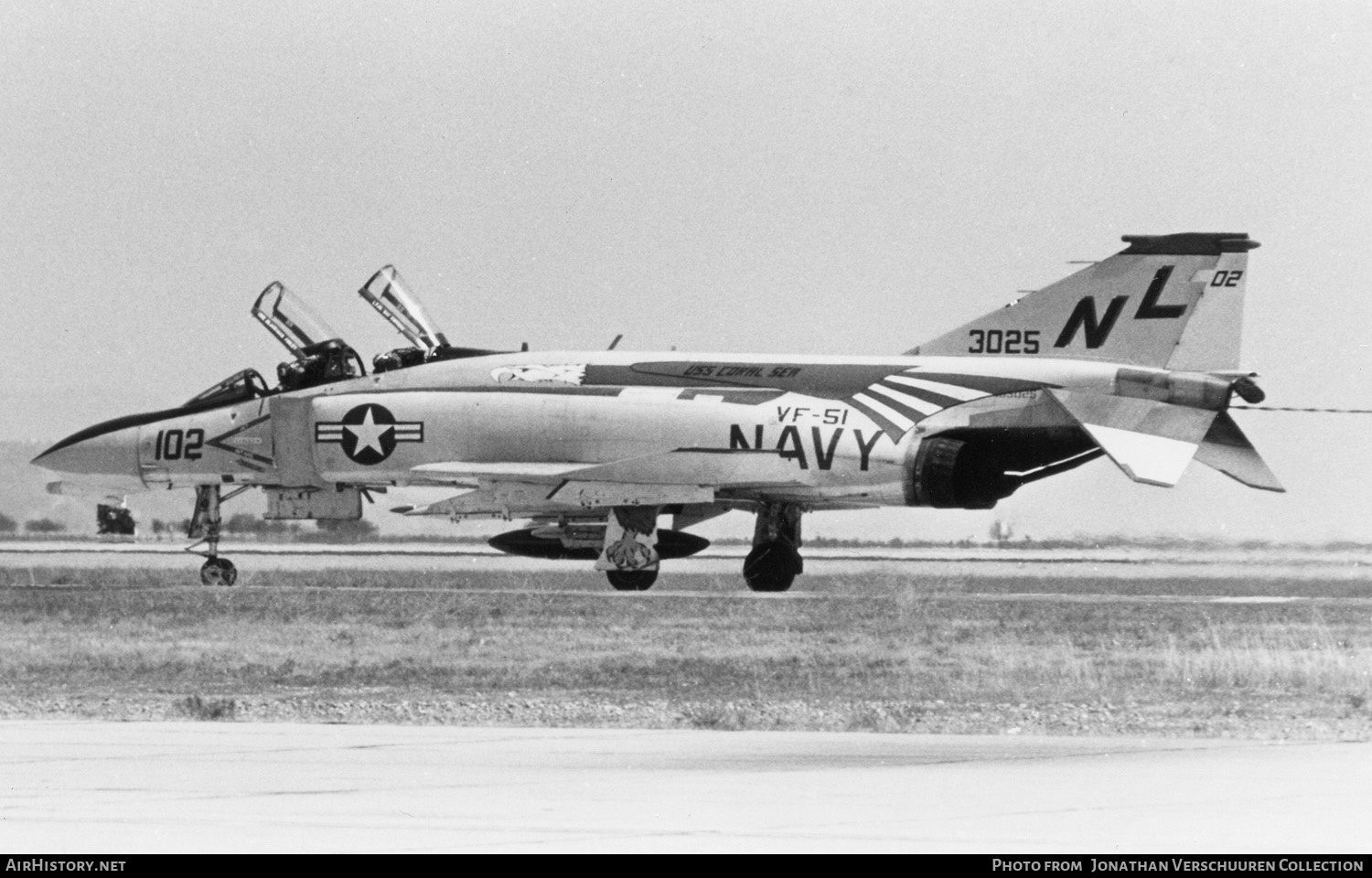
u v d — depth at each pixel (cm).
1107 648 7619
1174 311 11188
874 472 11081
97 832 3544
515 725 5384
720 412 11381
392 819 3669
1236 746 4806
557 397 11719
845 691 6244
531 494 11525
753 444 11250
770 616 9294
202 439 12444
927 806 3838
